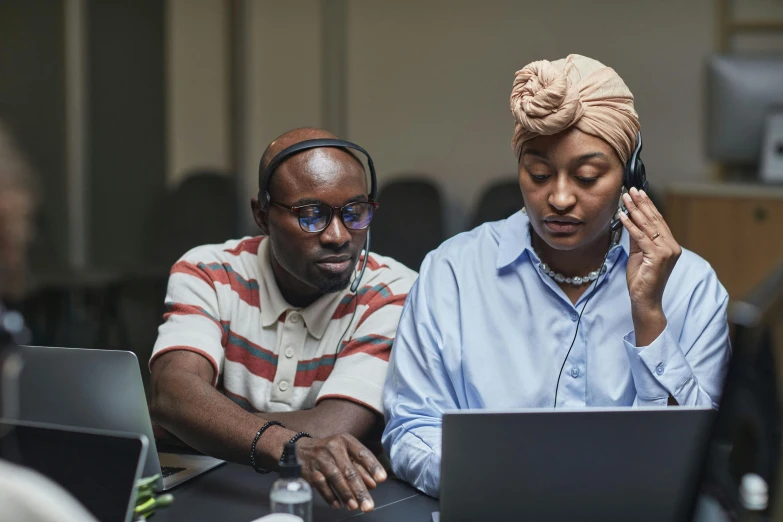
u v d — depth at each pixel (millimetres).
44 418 1465
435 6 5090
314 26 5332
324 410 1642
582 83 1443
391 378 1628
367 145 5297
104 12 5301
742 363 1131
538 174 1472
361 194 1640
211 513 1370
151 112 5488
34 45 5051
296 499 1252
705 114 4508
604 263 1567
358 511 1390
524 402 1560
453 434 1183
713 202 3959
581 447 1199
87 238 5230
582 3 4801
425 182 4438
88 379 1437
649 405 1471
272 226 1652
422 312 1621
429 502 1433
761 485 1126
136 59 5461
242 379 1751
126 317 4688
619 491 1226
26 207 1126
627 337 1497
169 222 4629
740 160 3977
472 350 1585
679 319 1556
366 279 1794
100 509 1203
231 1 5430
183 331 1703
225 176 4695
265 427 1483
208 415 1531
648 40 4691
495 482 1212
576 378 1562
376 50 5230
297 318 1749
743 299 1131
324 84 5344
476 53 5035
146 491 1361
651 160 4719
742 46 4562
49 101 5121
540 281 1595
